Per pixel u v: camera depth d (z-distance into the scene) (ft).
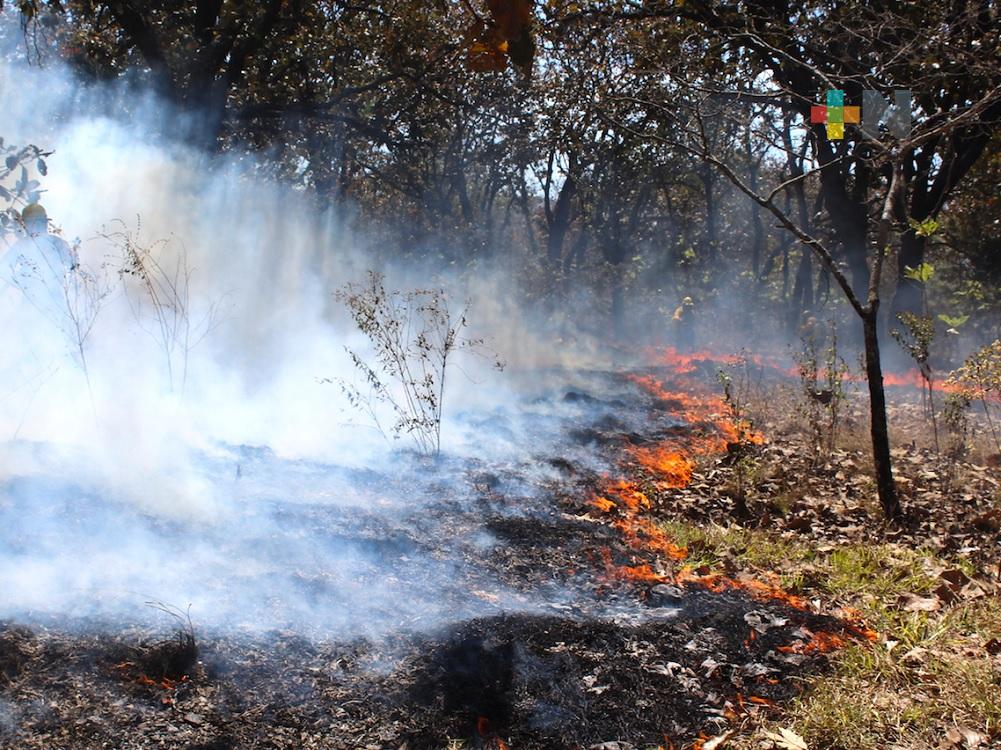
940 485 23.49
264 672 11.53
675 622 14.15
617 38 46.37
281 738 10.45
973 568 17.57
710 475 23.84
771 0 46.93
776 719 11.68
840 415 31.68
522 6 8.21
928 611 15.33
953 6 36.47
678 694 12.13
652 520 20.27
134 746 9.94
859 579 16.98
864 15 39.50
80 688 10.64
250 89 67.36
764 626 14.19
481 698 11.57
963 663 13.08
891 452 27.02
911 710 11.84
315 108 66.64
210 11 59.06
